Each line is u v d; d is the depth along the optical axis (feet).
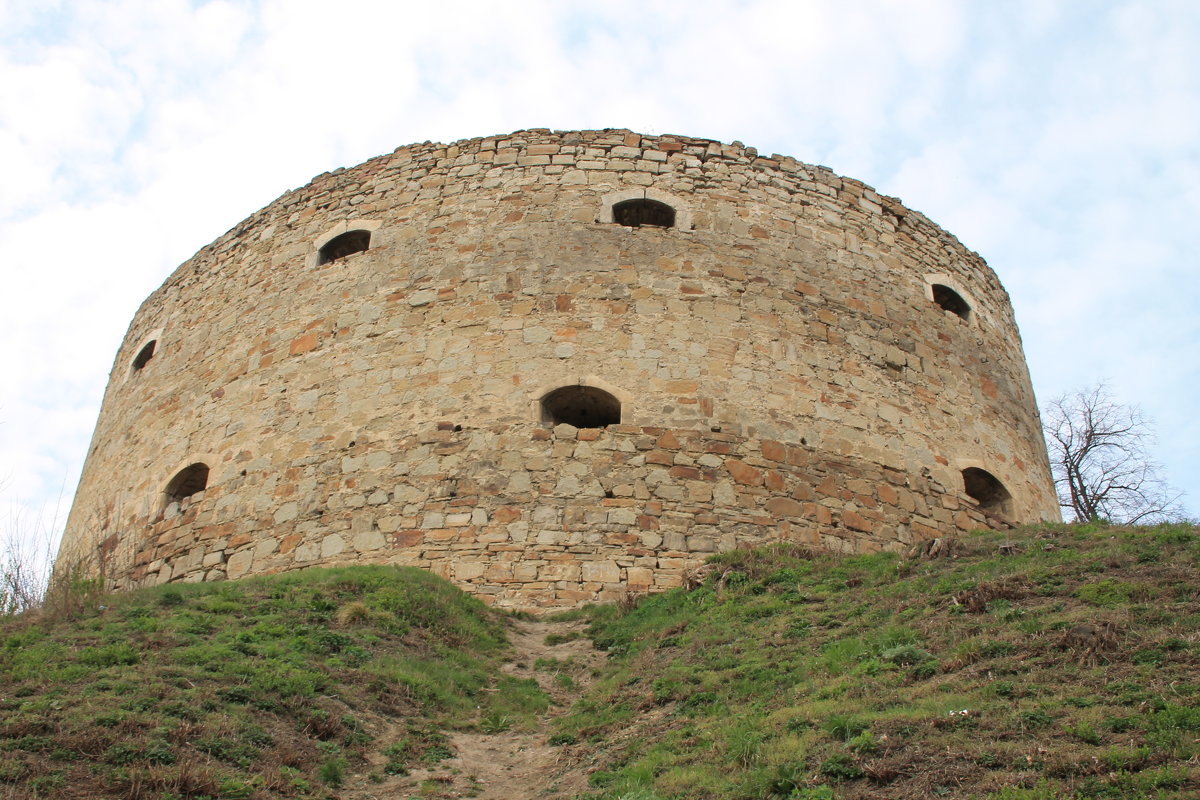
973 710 22.67
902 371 56.08
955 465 54.65
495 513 45.62
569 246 55.16
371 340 53.57
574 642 37.86
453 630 36.52
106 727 23.24
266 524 49.16
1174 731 19.95
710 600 38.11
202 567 49.55
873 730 22.58
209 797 21.15
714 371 51.29
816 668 28.63
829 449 50.90
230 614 33.91
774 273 56.13
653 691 29.71
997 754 20.48
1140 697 21.75
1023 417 61.41
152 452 57.47
